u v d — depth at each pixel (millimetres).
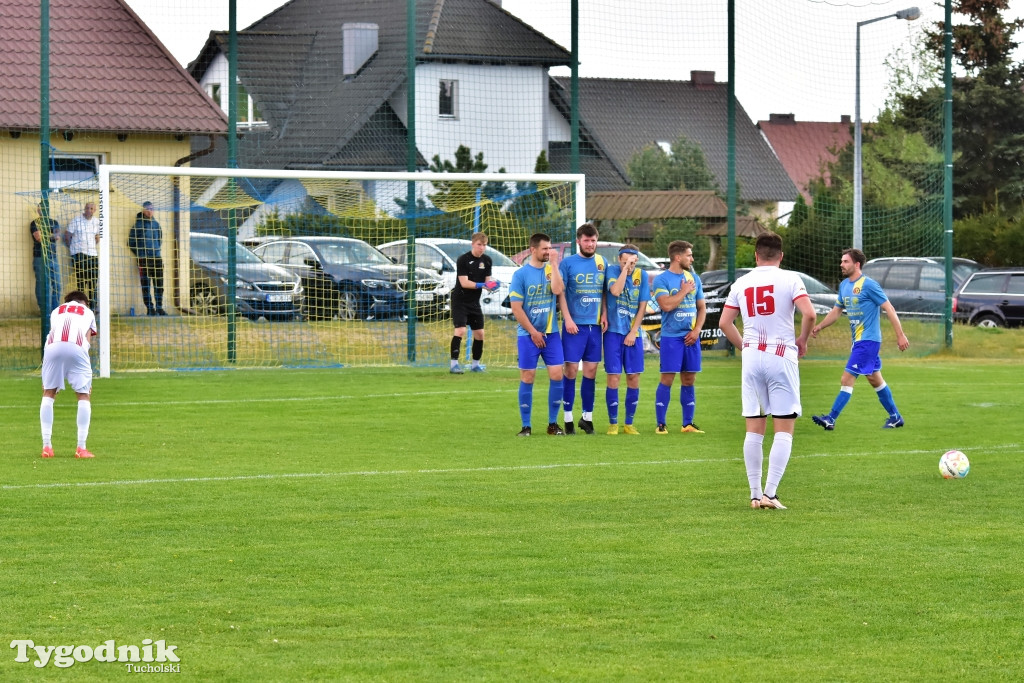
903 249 74125
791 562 19641
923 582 18484
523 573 18969
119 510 23516
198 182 65312
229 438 33375
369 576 18766
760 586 18250
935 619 16719
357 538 21281
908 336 67125
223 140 80125
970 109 127062
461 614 16875
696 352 35156
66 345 29469
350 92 82625
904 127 86625
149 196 62469
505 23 74062
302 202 63219
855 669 14836
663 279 35125
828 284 78438
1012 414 39469
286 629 16234
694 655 15297
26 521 22453
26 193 54344
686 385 35312
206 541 20969
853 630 16250
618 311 34781
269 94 83688
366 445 32312
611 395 35000
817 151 185875
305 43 85125
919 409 40812
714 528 22156
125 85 66125
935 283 75312
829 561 19703
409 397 43219
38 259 55781
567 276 34688
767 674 14664
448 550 20422
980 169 126625
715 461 29906
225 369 52625
